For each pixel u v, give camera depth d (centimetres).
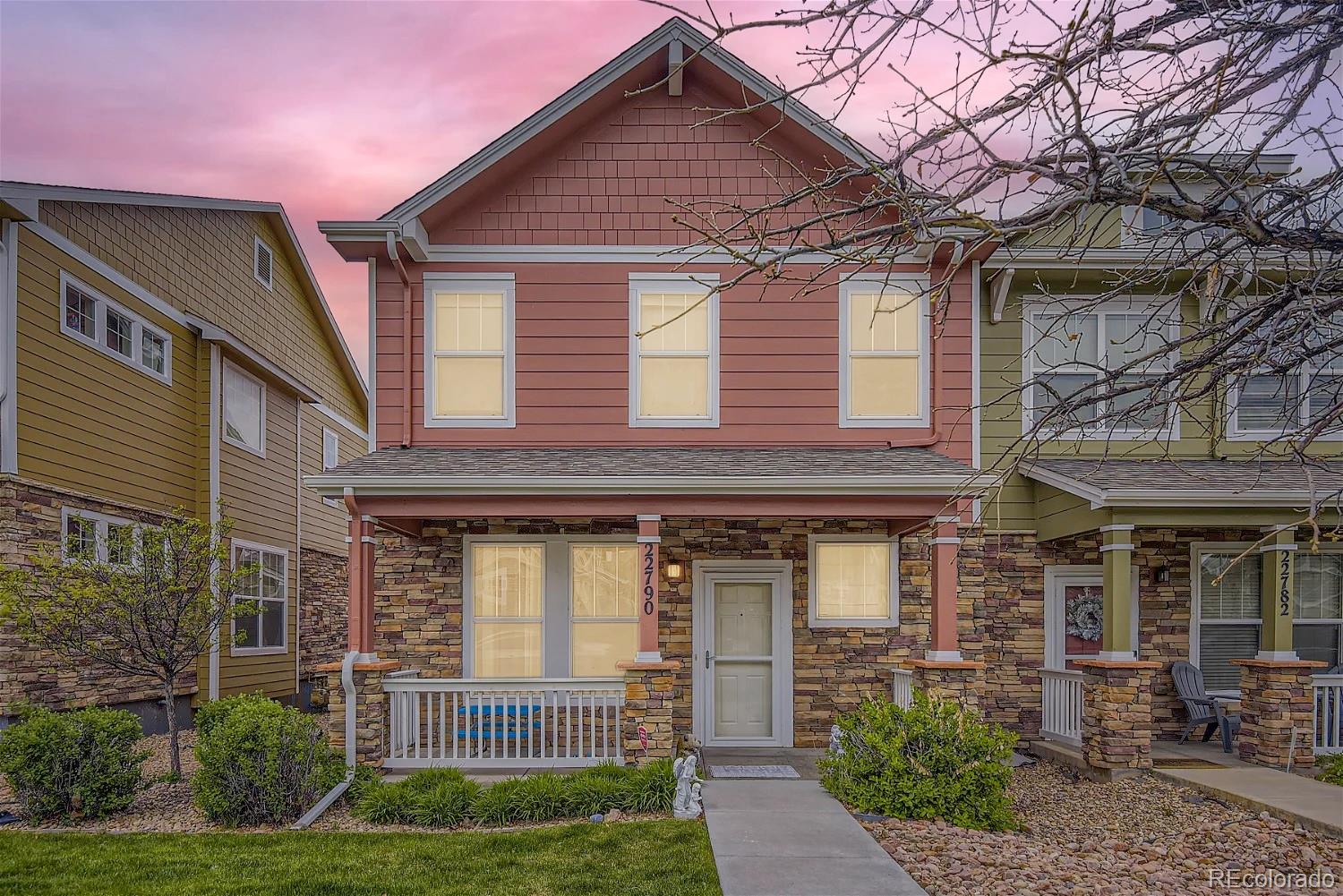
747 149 1098
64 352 1086
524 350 1087
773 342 1098
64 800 782
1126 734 935
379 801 764
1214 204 378
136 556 986
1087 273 1094
